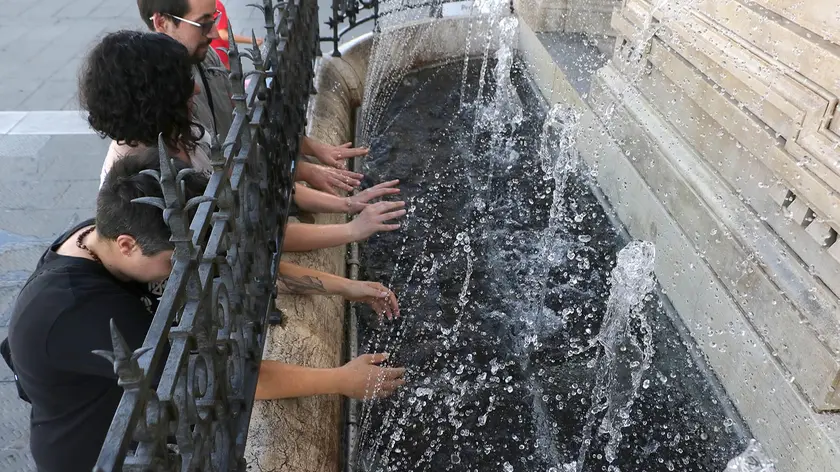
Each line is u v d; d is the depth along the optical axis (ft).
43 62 20.85
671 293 11.14
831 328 7.73
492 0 20.71
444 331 10.73
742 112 9.43
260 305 7.88
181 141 6.52
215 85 9.53
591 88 14.70
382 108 18.11
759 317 8.90
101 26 23.73
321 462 7.49
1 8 25.09
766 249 8.91
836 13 7.93
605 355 10.30
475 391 9.64
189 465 4.94
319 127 14.29
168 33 8.18
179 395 4.80
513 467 8.59
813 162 8.05
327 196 10.87
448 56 20.76
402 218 13.55
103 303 4.92
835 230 7.87
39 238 12.91
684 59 11.11
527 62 19.67
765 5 9.21
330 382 7.76
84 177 14.90
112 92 5.87
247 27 23.58
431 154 15.98
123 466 4.08
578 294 11.55
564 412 9.34
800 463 8.05
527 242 12.89
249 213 7.46
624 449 8.86
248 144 7.39
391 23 22.03
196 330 5.05
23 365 5.00
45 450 5.41
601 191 14.15
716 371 9.84
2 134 16.55
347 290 9.48
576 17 18.34
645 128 12.21
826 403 7.77
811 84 8.20
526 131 16.99
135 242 4.99
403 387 9.63
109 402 5.27
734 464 8.57
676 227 11.00
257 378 6.96
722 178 10.23
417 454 8.73
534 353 10.29
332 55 17.89
